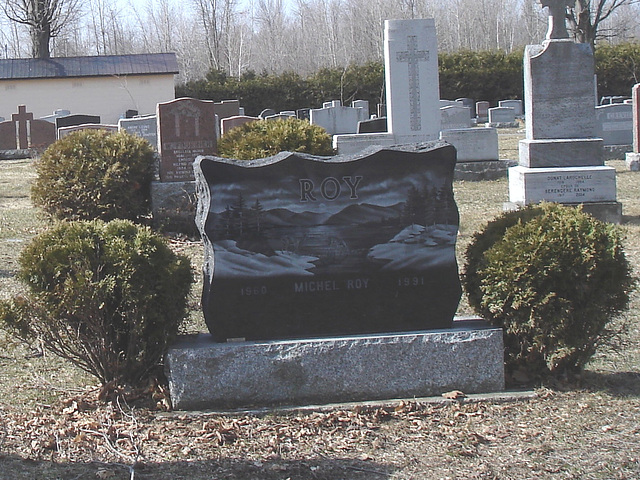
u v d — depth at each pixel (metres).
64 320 5.39
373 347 5.43
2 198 16.84
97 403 5.47
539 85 12.09
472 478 4.44
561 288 5.51
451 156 5.64
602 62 49.91
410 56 18.31
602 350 6.24
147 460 4.68
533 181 12.09
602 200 12.12
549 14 12.27
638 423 5.09
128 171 12.15
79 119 30.91
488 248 5.79
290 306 5.59
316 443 4.89
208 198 5.47
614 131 21.61
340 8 70.56
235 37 68.75
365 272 5.62
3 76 43.12
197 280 9.09
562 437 4.92
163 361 5.61
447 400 5.39
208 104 12.88
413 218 5.65
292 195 5.54
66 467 4.60
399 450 4.79
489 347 5.51
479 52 54.06
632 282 5.64
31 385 5.98
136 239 5.38
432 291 5.69
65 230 5.45
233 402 5.36
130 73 44.28
